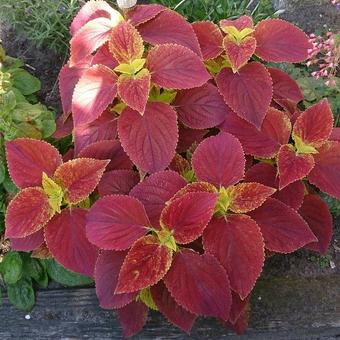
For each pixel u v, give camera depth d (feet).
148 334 1.73
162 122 1.53
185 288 1.39
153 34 1.65
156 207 1.47
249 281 1.41
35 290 1.82
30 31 2.18
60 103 2.15
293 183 1.57
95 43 1.63
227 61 1.67
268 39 1.68
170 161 1.51
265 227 1.49
